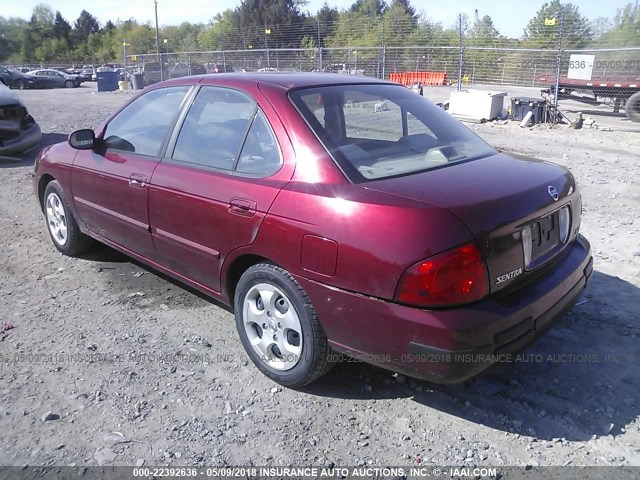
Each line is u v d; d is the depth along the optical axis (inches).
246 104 134.7
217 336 149.4
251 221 122.5
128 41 3378.4
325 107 130.6
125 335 149.1
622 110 665.6
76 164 183.2
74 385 127.0
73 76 1513.3
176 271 153.3
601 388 126.0
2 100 373.7
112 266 196.9
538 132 524.4
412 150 129.1
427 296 99.0
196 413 118.1
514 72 1074.7
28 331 150.8
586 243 138.5
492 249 102.8
